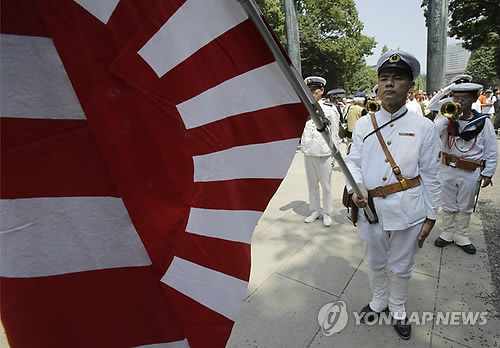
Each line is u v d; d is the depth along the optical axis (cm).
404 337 219
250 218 123
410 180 198
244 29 109
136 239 98
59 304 89
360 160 216
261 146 120
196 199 108
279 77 117
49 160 83
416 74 195
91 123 87
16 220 81
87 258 92
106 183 91
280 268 317
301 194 551
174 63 99
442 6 897
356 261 323
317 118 121
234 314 115
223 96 111
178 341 107
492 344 213
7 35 74
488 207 461
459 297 261
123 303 98
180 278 107
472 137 305
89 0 83
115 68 89
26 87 78
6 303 83
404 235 204
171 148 102
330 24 2841
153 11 93
